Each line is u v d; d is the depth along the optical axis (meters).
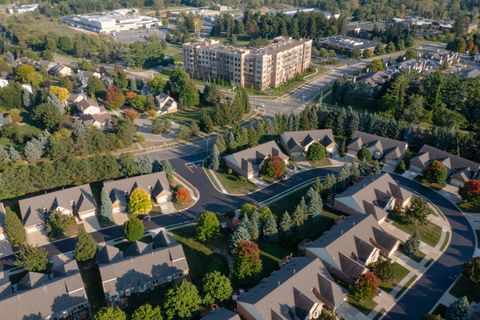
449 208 112.88
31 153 131.25
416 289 85.94
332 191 115.75
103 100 190.25
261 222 99.00
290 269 83.12
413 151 143.50
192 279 88.00
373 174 120.56
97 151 140.25
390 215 108.75
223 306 80.31
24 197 115.00
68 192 109.00
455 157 128.38
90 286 85.94
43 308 76.12
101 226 105.62
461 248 97.94
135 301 82.75
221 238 100.31
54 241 100.38
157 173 118.00
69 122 155.25
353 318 79.00
